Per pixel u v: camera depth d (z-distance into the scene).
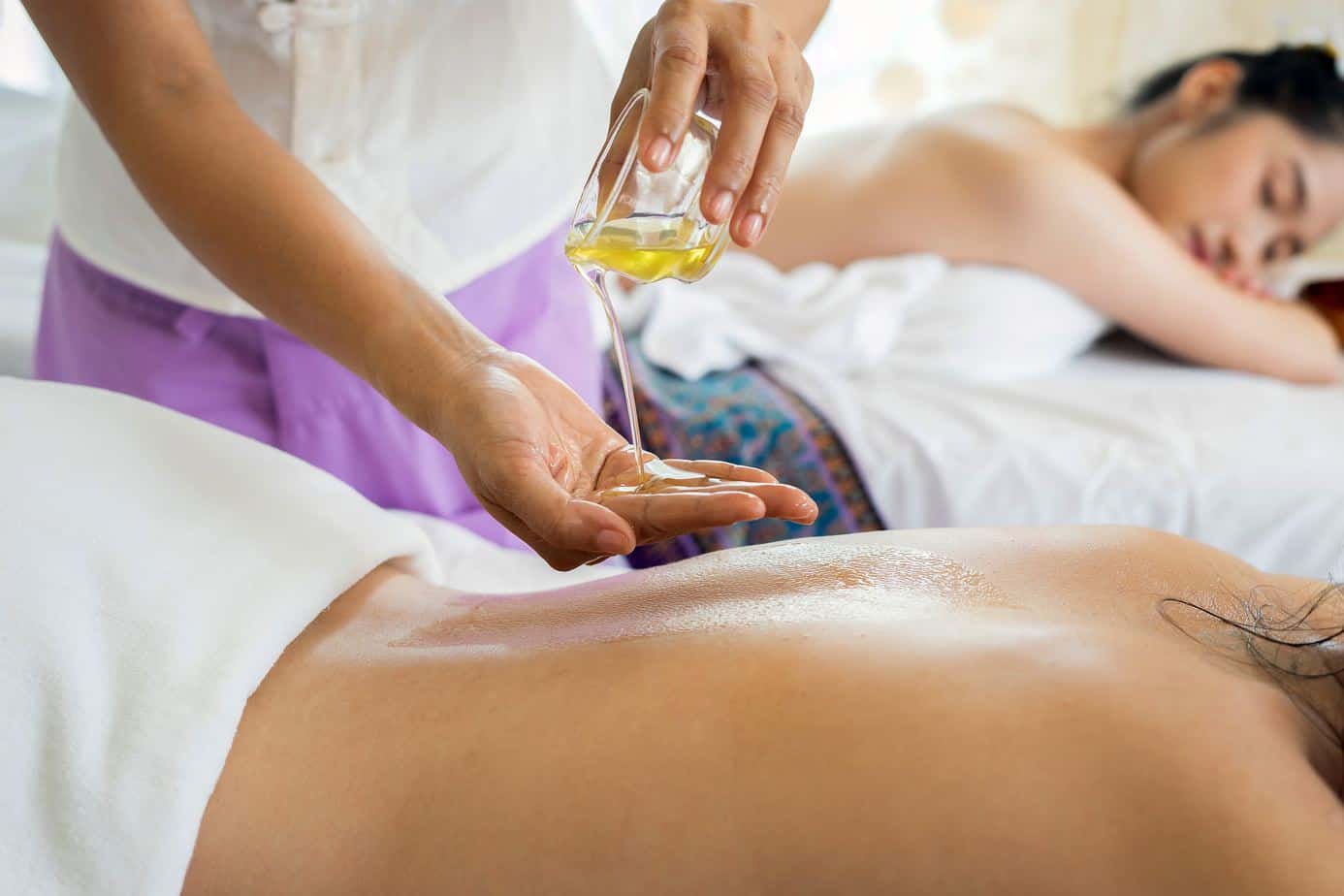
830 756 0.47
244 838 0.53
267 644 0.58
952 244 1.92
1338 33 2.87
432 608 0.67
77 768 0.51
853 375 1.82
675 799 0.48
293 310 0.71
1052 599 0.60
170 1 0.76
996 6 3.01
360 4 1.01
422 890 0.50
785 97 0.65
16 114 2.10
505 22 1.05
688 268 0.68
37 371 1.27
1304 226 2.09
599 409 1.29
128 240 1.06
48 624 0.53
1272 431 1.65
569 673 0.55
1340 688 0.55
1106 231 1.83
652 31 0.68
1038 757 0.45
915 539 0.68
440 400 0.63
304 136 1.03
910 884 0.45
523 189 1.11
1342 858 0.43
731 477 0.67
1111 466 1.56
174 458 0.65
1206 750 0.45
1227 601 0.63
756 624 0.56
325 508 0.68
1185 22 2.98
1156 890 0.43
